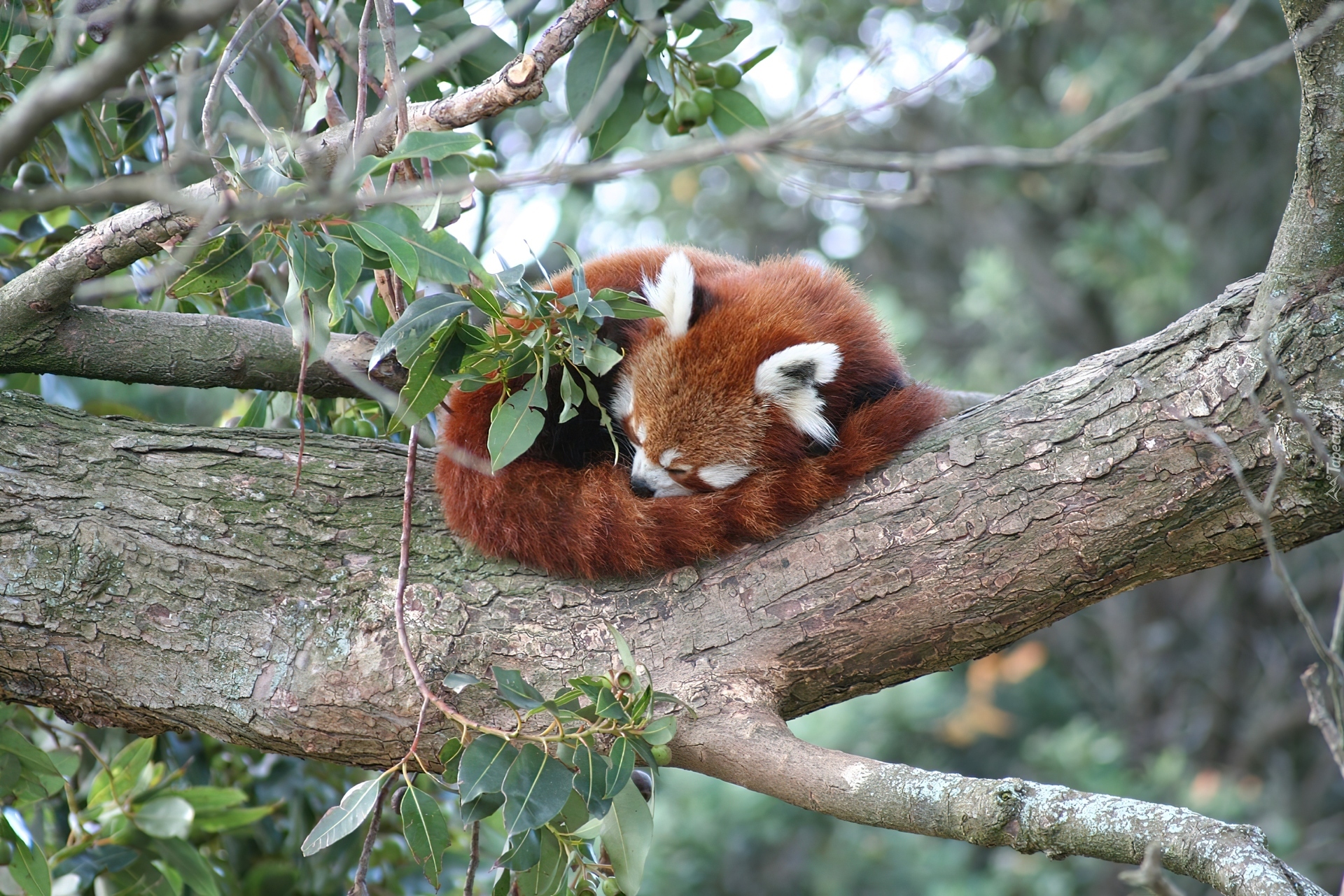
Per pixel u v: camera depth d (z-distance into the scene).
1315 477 3.76
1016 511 4.11
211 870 5.54
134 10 2.31
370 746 4.20
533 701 3.68
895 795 3.40
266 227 4.06
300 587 4.34
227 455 4.65
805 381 5.30
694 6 4.08
